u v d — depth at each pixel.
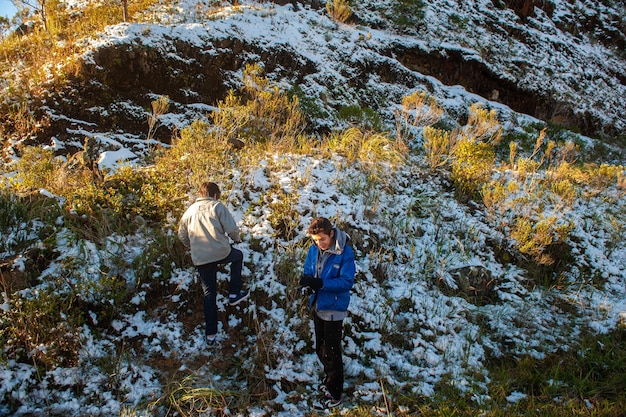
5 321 4.00
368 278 5.30
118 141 8.08
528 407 4.08
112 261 4.75
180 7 11.27
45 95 7.79
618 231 7.07
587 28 17.97
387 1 13.93
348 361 4.44
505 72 13.91
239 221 5.48
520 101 14.12
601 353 4.98
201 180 5.98
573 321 5.45
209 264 4.23
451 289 5.55
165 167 6.36
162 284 4.71
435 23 13.91
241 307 4.65
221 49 9.67
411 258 5.77
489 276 5.78
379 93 11.52
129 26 8.82
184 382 3.91
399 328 4.90
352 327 4.74
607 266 6.40
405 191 6.94
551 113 14.41
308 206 5.79
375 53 12.02
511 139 11.88
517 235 6.20
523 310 5.44
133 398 3.79
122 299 4.46
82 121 7.96
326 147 7.62
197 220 4.22
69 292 4.35
